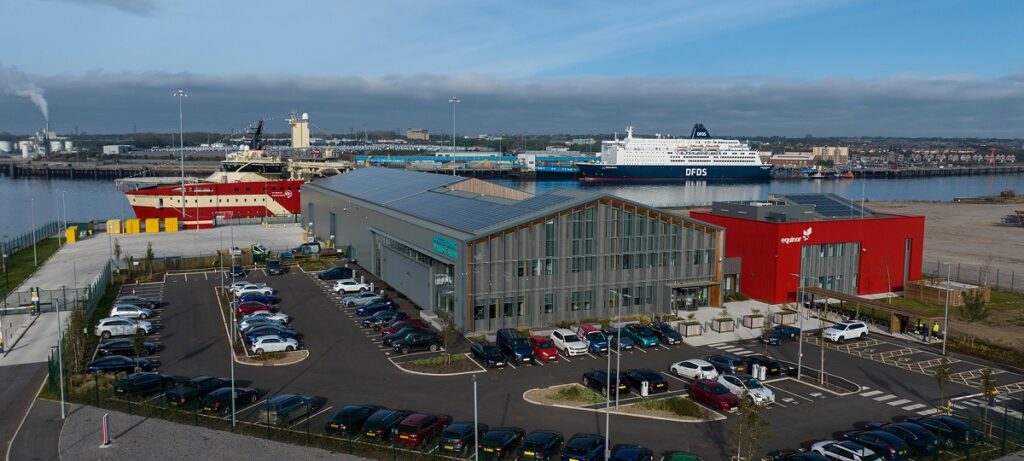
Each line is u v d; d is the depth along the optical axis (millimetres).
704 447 35469
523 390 43750
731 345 55375
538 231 58438
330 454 34094
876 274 76188
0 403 40156
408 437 35031
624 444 34844
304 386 44094
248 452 34094
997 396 43562
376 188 97625
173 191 137375
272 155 174750
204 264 86062
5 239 102750
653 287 64375
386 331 54344
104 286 72438
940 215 166000
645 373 44625
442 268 60469
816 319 64125
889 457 33656
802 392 44625
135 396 41250
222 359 49688
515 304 58281
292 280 78688
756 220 71938
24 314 62062
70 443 34750
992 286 80750
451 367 48188
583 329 55562
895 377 47781
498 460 33656
